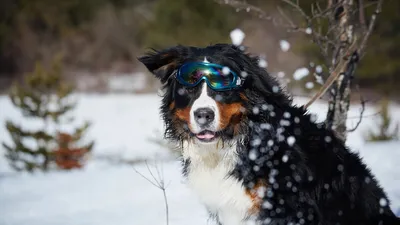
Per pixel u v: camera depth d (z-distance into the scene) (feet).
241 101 12.26
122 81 108.47
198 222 16.06
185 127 12.59
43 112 34.73
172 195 20.06
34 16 131.85
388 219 11.73
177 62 12.82
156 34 106.73
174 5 104.12
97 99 82.64
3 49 131.03
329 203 11.84
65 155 33.91
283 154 11.89
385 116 34.81
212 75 11.92
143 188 21.83
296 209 11.66
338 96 14.82
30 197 21.67
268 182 11.84
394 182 18.88
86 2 132.87
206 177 12.66
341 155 12.26
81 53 130.00
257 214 11.99
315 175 11.86
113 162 37.40
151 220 16.70
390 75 80.12
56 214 18.43
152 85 101.04
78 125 55.88
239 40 13.66
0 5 131.95
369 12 29.12
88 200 20.48
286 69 67.46
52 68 35.22
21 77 122.62
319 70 15.06
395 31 74.13
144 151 42.09
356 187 11.84
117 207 18.92
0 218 18.10
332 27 14.82
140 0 133.08
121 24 131.54
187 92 12.25
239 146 12.24
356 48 14.56
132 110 68.49
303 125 12.41
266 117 12.26
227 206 12.45
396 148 26.50
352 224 11.66
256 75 12.41
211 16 101.14
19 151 33.91
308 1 35.63
